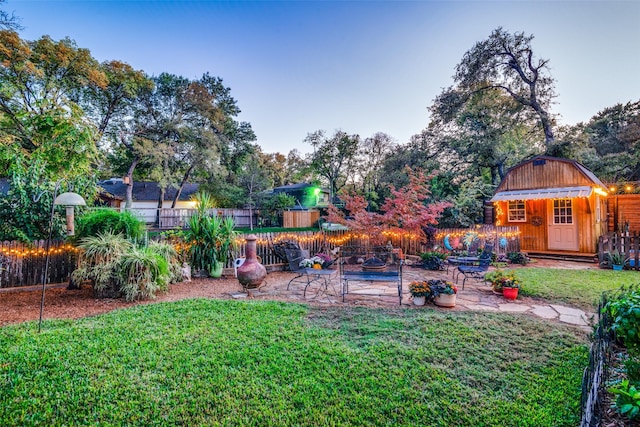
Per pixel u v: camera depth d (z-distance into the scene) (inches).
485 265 282.0
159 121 885.2
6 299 234.4
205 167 921.5
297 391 111.5
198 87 887.7
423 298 217.8
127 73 746.8
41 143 203.5
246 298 240.5
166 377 118.7
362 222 429.7
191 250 316.5
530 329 168.7
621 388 86.6
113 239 250.4
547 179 493.4
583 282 291.7
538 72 710.5
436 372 123.6
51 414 97.6
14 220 274.7
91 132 211.8
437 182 679.1
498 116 727.1
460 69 757.3
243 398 107.2
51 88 561.3
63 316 194.2
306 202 1123.9
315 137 1278.3
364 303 225.3
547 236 494.9
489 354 139.4
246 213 979.9
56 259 279.1
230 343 148.8
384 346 146.2
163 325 173.0
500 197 525.3
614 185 573.6
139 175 1033.5
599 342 110.6
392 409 101.6
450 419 96.7
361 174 1267.2
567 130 777.6
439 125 771.4
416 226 415.8
